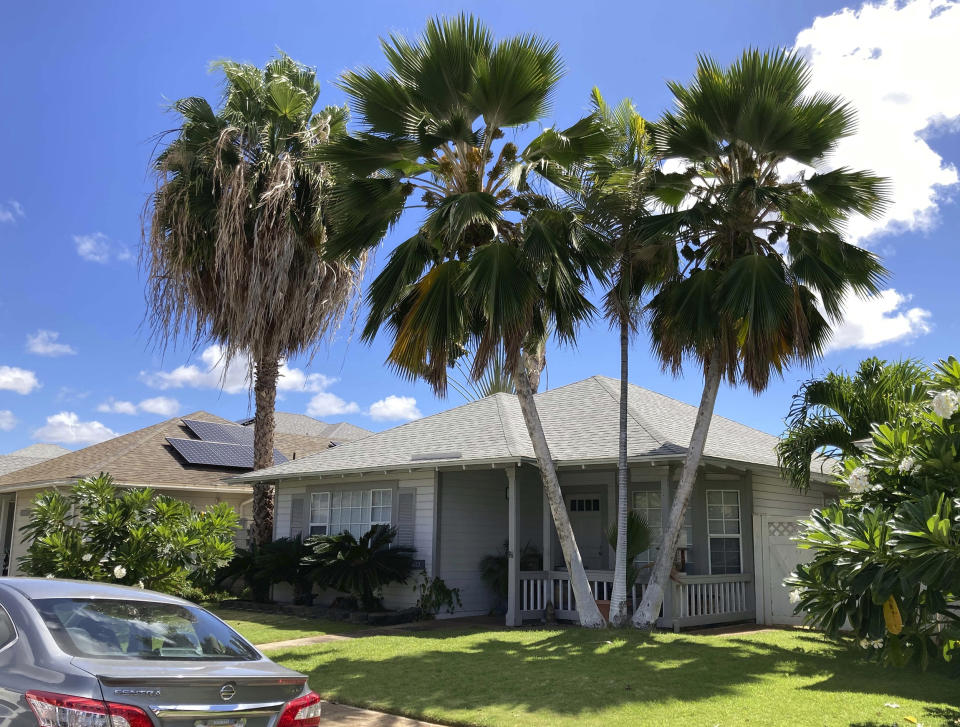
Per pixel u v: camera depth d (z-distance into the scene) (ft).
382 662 34.53
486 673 31.60
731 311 39.65
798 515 57.00
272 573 58.34
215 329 63.41
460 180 43.57
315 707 16.08
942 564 17.35
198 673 14.24
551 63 42.75
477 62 41.11
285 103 60.95
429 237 41.91
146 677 13.50
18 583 17.12
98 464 70.18
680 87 42.75
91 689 13.19
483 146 43.73
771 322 38.91
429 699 27.68
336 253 46.52
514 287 39.60
